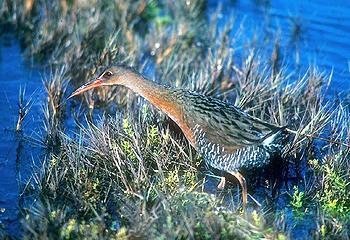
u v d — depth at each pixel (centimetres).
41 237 1084
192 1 2066
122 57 1728
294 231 1188
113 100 1591
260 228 1116
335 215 1214
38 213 1166
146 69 1720
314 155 1382
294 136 1412
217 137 1288
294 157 1362
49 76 1714
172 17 2058
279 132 1267
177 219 1133
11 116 1541
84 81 1659
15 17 1945
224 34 1866
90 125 1416
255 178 1349
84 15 1923
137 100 1528
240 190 1330
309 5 2105
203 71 1672
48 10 1950
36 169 1358
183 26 1911
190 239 1080
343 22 1997
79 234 1106
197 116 1307
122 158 1302
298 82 1565
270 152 1291
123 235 1094
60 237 1098
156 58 1803
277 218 1203
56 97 1534
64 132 1480
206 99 1327
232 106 1321
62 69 1622
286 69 1728
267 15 2023
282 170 1354
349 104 1563
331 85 1669
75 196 1223
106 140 1338
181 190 1225
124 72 1373
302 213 1237
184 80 1655
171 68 1698
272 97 1508
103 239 1091
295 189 1255
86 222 1174
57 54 1783
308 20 2008
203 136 1305
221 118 1293
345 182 1266
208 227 1105
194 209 1158
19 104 1486
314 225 1202
